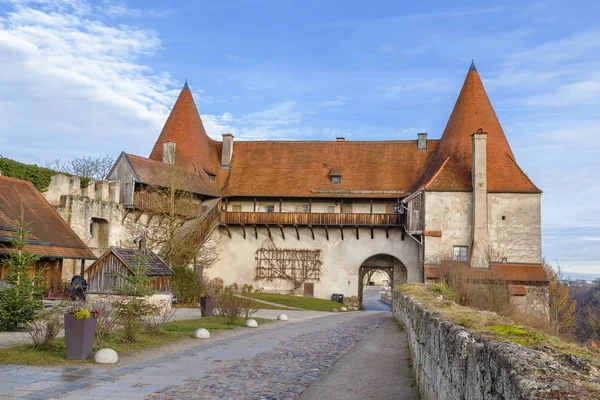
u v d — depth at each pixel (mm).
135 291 15336
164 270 22719
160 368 10711
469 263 38906
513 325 5402
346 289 44750
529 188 40094
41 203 29922
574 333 36812
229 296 22188
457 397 5098
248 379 9789
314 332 18406
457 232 40094
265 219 45062
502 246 39594
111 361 11016
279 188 46344
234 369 10820
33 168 35750
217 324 20312
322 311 33844
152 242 36219
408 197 42844
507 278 37562
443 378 6020
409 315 13859
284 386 9227
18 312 14789
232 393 8594
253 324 20297
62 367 10359
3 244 23797
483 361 4148
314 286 45031
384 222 43938
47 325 12500
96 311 11773
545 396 2891
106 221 36656
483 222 39094
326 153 49406
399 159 48000
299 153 49688
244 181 47438
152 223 40375
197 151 48125
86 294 21578
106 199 36969
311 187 46250
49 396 8070
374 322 23141
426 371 7793
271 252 45688
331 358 12445
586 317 36781
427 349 7715
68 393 8305
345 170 47531
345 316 28125
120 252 21719
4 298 14820
